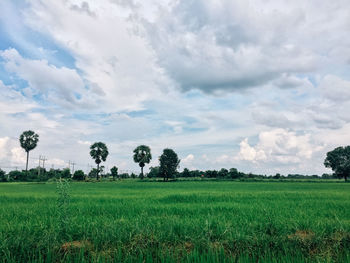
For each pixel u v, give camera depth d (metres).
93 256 4.97
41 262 4.82
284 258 4.89
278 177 104.88
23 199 16.02
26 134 88.69
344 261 4.70
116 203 13.11
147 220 7.46
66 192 7.06
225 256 5.01
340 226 6.62
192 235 5.88
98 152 95.25
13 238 5.62
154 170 119.44
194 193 19.42
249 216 8.54
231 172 93.19
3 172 73.94
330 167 86.19
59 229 6.13
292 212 9.54
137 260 4.87
